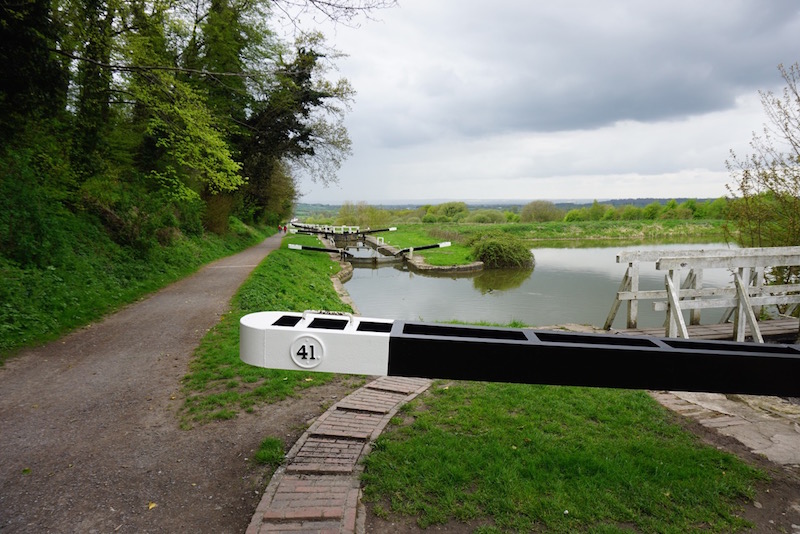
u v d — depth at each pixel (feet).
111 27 37.63
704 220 192.13
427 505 9.48
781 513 9.45
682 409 14.56
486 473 10.53
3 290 22.62
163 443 12.33
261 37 67.15
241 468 11.10
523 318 40.73
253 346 9.45
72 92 40.91
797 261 21.59
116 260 36.52
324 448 11.85
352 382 16.87
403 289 60.39
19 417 13.88
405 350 9.25
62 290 26.20
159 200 47.78
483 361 9.25
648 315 40.78
